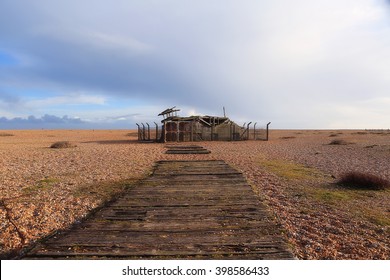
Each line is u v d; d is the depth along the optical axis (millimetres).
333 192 11102
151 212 8250
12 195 10703
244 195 10141
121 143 38719
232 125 43188
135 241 6223
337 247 6312
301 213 8602
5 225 7734
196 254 5652
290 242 6453
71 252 5742
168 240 6270
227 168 16078
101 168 16625
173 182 12375
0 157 21875
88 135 65938
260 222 7414
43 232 7277
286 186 12062
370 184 11695
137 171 15586
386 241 6699
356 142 37344
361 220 8062
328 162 19141
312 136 57406
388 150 26297
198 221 7480
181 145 34375
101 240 6289
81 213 8703
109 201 9922
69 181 13039
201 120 42000
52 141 42875
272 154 24078
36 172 15320
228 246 5980
